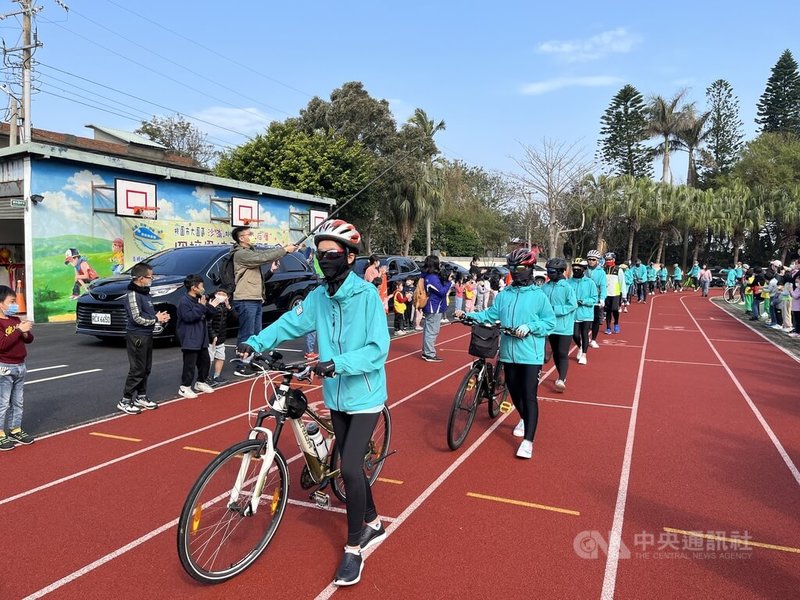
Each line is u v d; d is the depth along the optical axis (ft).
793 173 149.69
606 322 50.88
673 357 35.24
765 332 48.42
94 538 12.04
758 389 26.37
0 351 16.99
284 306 39.04
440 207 119.34
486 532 12.54
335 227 10.30
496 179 183.11
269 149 93.86
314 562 11.25
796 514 13.53
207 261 35.65
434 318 32.60
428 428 20.03
